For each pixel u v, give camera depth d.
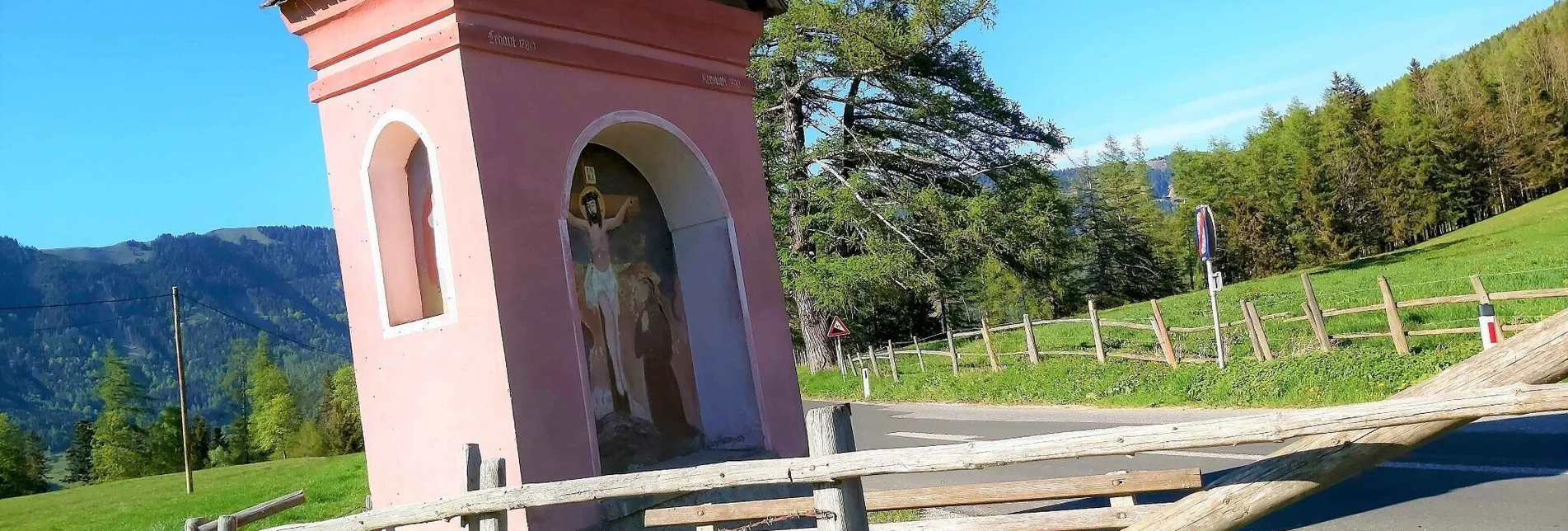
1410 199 63.28
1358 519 7.15
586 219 8.55
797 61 30.80
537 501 5.22
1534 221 46.50
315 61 7.92
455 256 7.12
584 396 7.38
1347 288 31.78
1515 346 2.82
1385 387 12.38
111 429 84.62
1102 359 19.84
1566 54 62.06
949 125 31.88
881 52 29.08
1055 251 35.19
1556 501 6.73
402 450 7.54
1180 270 80.75
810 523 7.82
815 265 30.33
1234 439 3.01
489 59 7.16
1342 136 65.81
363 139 7.69
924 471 3.64
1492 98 67.19
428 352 7.36
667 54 8.67
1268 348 15.70
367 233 7.75
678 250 9.31
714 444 9.16
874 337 48.09
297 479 30.73
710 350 9.16
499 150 7.09
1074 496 4.76
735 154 9.26
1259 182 70.19
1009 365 23.17
